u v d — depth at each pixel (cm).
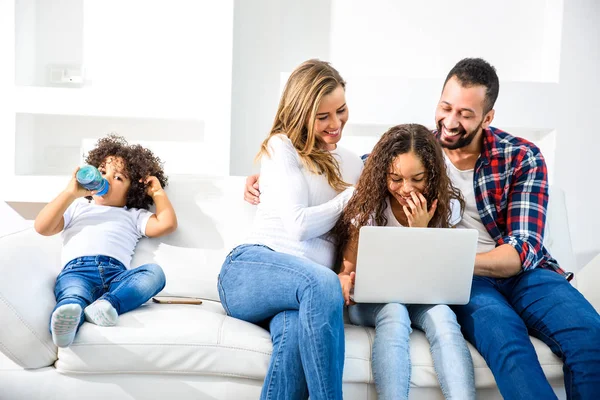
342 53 307
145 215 223
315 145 206
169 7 303
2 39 282
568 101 294
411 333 187
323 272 172
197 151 306
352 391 177
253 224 207
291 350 167
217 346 173
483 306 183
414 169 188
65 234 214
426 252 178
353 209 193
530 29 309
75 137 304
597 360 169
